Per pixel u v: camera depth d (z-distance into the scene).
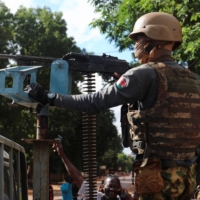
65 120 29.31
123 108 3.00
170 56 3.00
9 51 26.83
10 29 26.78
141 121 2.79
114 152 65.69
